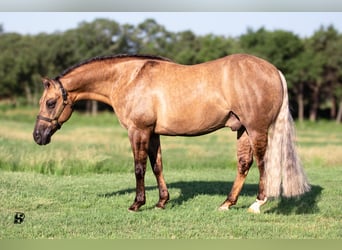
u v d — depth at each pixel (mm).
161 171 7633
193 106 6895
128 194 8695
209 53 49188
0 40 56344
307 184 6957
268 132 6922
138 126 7094
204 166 13359
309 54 47969
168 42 55594
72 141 19656
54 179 10477
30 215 7125
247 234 6254
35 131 7324
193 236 6180
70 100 7410
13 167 11953
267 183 6836
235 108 6812
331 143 22172
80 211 7375
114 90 7352
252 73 6734
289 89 48219
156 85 7027
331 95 50344
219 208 7438
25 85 54094
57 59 52688
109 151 15156
